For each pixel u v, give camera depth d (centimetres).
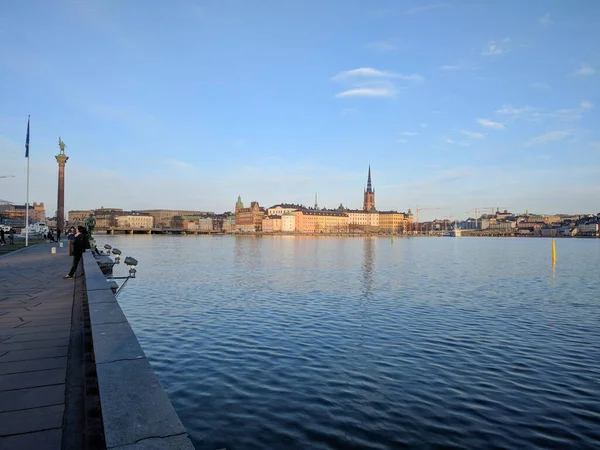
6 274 2638
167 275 5422
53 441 615
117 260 3450
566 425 1320
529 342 2294
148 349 2055
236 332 2409
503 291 4294
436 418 1353
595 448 1180
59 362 955
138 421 547
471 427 1296
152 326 2531
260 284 4597
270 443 1162
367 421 1319
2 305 1617
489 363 1933
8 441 612
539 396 1552
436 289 4375
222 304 3319
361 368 1828
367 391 1569
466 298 3794
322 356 1989
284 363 1873
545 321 2828
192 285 4453
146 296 3681
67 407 727
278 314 2944
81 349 1051
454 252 12912
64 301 1703
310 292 4031
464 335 2423
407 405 1449
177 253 10406
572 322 2798
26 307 1575
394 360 1952
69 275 2416
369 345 2191
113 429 527
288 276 5466
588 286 4762
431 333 2462
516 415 1388
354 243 19912
